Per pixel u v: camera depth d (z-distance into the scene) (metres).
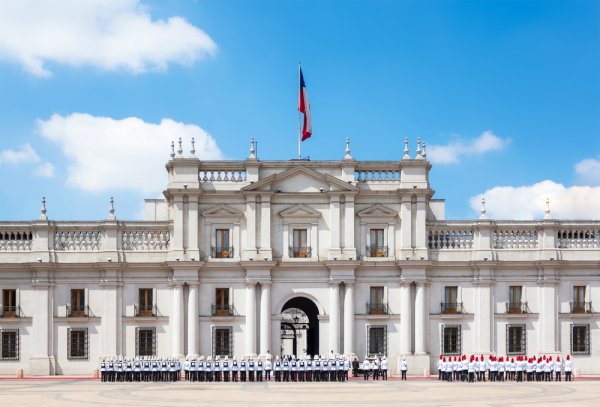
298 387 60.34
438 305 78.38
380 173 79.19
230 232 78.00
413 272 77.75
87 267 77.25
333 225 77.81
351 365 75.69
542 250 78.81
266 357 72.44
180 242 77.06
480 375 71.38
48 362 76.19
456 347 78.06
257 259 76.81
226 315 77.19
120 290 77.50
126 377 68.88
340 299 77.62
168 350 77.12
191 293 76.88
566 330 78.56
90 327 77.06
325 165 78.56
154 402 48.00
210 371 68.50
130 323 77.19
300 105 82.06
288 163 78.31
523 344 78.31
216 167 78.25
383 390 57.19
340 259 77.12
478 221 78.75
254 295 77.19
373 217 78.50
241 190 77.50
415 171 78.56
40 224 77.19
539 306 78.56
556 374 68.88
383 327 77.75
